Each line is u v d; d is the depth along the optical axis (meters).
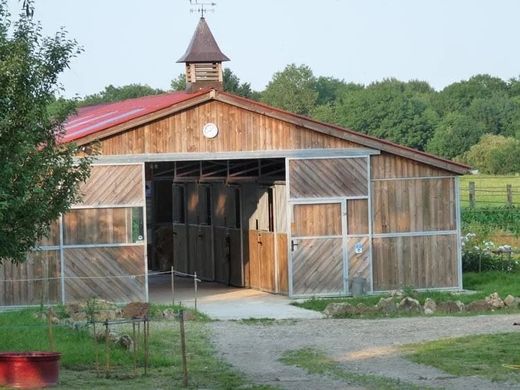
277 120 27.50
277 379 15.63
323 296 27.84
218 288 31.09
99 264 26.47
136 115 26.52
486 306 24.44
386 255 28.17
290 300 27.33
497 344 18.28
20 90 15.83
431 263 28.41
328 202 27.88
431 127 101.12
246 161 29.84
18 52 15.75
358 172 27.98
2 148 15.38
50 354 14.88
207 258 33.47
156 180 34.81
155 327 21.78
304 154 27.67
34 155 16.06
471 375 15.49
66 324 20.97
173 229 36.50
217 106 27.14
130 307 23.28
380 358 17.42
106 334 16.80
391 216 28.20
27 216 15.98
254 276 30.41
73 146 17.00
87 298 25.72
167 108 26.66
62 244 26.27
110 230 26.53
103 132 26.28
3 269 25.95
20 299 26.03
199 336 20.61
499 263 31.62
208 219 33.44
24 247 16.22
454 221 28.53
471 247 32.66
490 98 110.25
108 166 26.52
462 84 115.88
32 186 15.85
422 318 22.91
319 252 27.86
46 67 16.28
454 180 28.56
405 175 28.27
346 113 102.31
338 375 15.86
